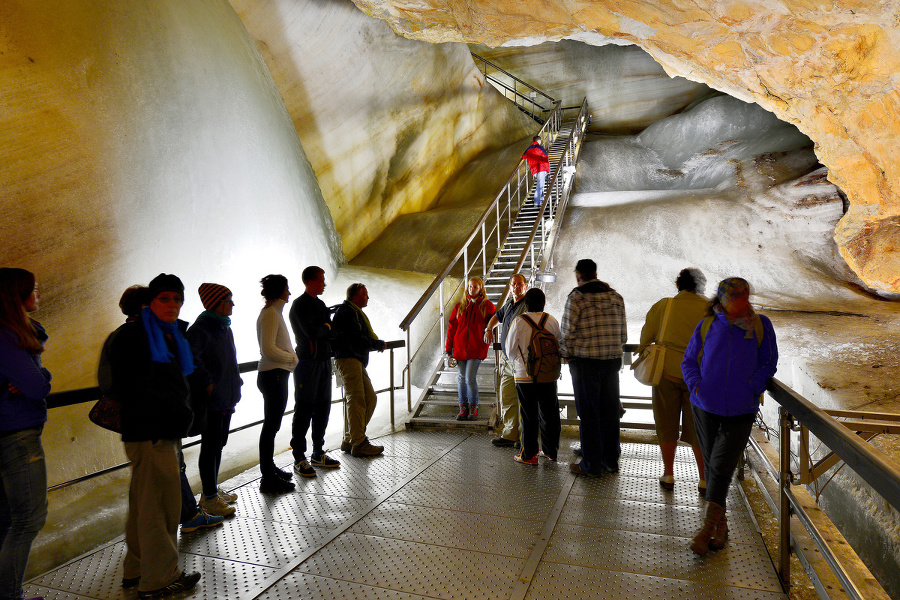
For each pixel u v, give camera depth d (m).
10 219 4.57
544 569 2.88
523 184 14.70
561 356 4.50
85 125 5.34
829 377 5.84
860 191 8.23
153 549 2.62
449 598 2.62
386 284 10.38
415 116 14.38
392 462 4.73
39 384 2.29
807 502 2.84
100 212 5.32
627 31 7.27
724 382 2.89
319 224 10.47
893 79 5.91
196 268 6.48
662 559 2.97
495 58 21.27
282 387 4.05
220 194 7.09
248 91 8.42
